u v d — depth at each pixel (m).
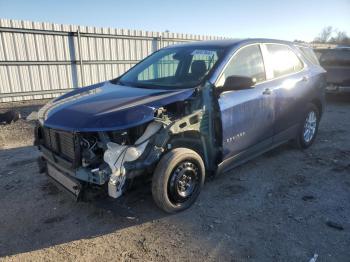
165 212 3.55
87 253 2.91
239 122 3.96
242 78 3.63
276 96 4.53
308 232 3.18
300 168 4.78
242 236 3.12
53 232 3.24
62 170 3.38
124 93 3.72
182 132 3.49
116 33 13.01
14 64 10.72
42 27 11.02
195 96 3.57
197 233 3.19
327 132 6.80
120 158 3.05
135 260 2.81
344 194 3.96
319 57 10.55
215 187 4.16
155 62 4.63
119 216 3.52
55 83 11.83
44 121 3.40
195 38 16.23
